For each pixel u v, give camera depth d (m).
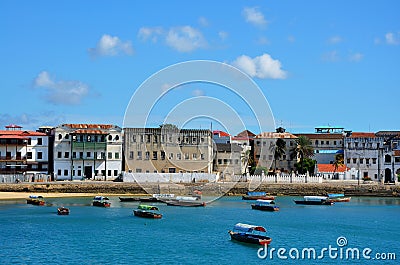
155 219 102.75
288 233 90.25
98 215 107.88
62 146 161.00
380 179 174.75
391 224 100.88
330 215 113.00
